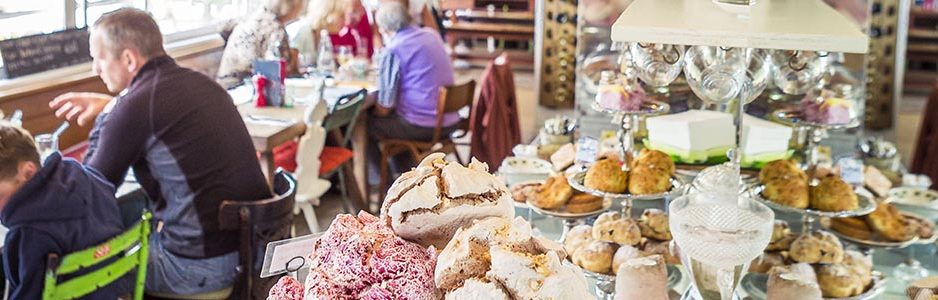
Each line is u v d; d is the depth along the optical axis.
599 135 3.43
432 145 5.13
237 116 3.09
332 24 5.97
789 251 1.99
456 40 10.69
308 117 3.93
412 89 5.06
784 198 2.19
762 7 1.82
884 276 2.00
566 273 1.01
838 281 1.87
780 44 1.35
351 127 4.75
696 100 2.79
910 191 2.76
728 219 1.45
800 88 2.18
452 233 1.14
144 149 2.93
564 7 8.11
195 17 5.55
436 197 1.13
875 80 7.45
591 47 4.55
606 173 2.24
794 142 2.73
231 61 4.98
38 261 2.38
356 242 1.09
